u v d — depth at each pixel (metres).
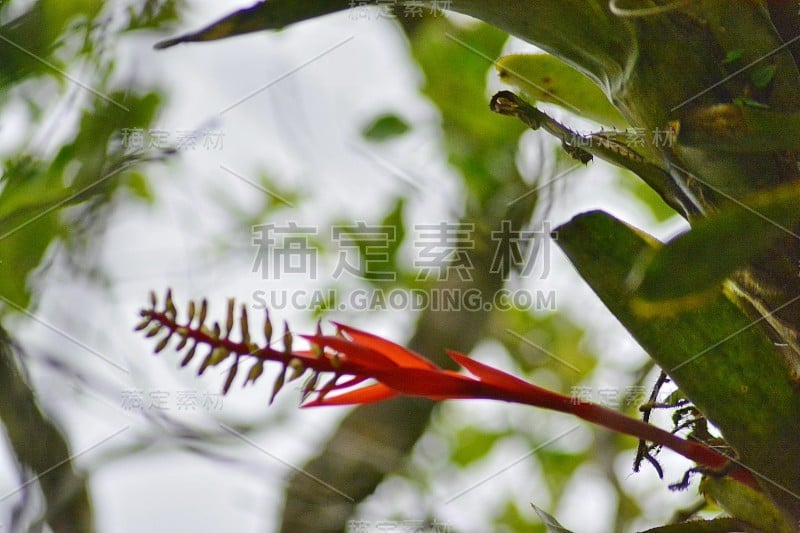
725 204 1.03
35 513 2.43
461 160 3.13
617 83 1.09
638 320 1.04
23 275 2.47
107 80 2.47
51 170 2.41
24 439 2.43
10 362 2.42
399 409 3.09
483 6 1.08
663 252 0.82
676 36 1.03
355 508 2.84
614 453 3.17
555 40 1.10
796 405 1.02
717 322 1.04
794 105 1.04
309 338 1.14
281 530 2.69
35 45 2.34
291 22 1.03
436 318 3.02
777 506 1.04
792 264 1.00
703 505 1.49
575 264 1.03
